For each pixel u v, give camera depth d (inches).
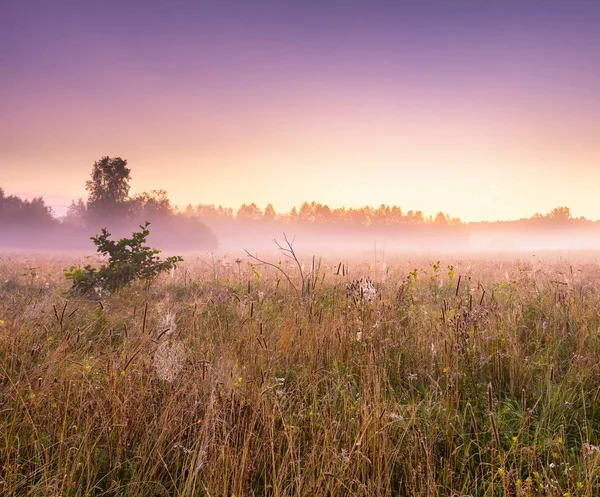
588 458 107.4
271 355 182.1
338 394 154.2
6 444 109.0
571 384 165.0
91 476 113.2
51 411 129.4
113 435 122.7
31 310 219.0
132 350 158.4
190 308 242.5
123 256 374.3
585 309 249.6
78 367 151.3
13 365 157.0
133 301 295.6
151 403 134.0
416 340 199.6
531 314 251.0
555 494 96.9
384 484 109.6
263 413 125.2
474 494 110.2
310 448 120.4
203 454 106.0
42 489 101.8
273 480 106.8
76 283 348.2
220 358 157.1
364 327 198.5
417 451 118.8
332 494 97.8
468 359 164.1
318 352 189.5
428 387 164.9
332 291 302.7
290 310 249.0
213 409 118.3
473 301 246.1
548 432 129.5
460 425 134.0
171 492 111.4
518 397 162.6
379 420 123.2
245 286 362.0
